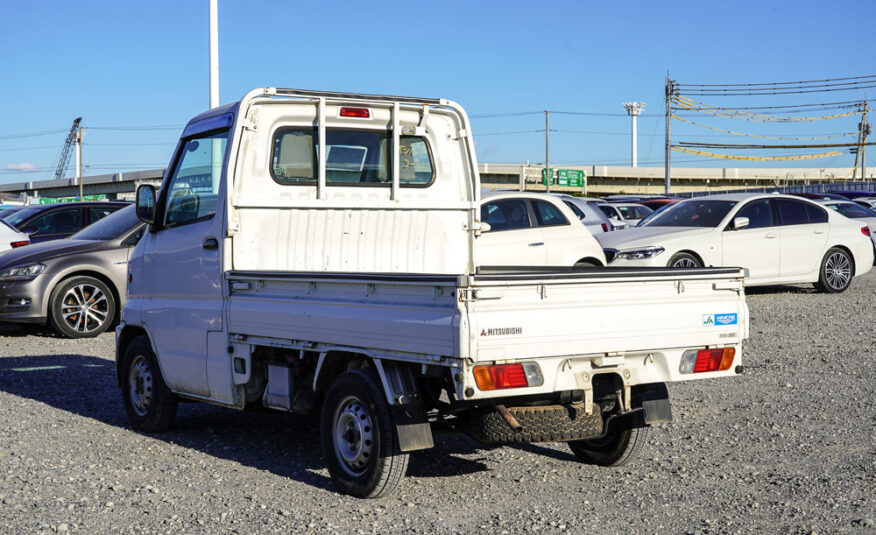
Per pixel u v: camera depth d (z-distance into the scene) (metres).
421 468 6.11
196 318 6.70
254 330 6.12
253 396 6.36
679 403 8.10
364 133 6.89
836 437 6.77
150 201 7.16
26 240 14.37
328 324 5.52
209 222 6.62
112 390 9.15
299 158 6.68
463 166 7.29
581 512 5.13
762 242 15.23
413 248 7.06
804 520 4.94
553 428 5.28
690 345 5.46
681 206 16.05
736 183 122.25
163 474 5.97
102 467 6.16
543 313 4.92
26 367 10.48
